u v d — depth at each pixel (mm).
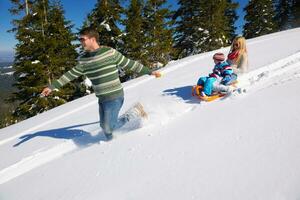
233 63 6340
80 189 3102
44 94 4371
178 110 5059
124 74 24484
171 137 3838
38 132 7031
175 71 10172
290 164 2451
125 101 7547
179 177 2750
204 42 31656
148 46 27125
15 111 21828
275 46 10180
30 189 3525
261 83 5316
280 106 3850
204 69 9281
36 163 4605
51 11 23562
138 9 25828
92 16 24625
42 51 21656
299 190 2102
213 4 31297
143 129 4473
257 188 2268
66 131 6281
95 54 4000
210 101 5156
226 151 3016
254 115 3803
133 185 2838
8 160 5180
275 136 3037
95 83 4133
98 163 3639
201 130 3797
